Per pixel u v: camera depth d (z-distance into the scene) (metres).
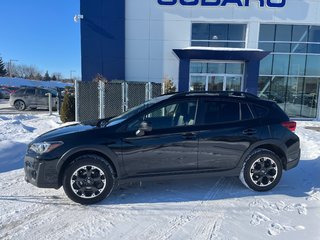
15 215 3.49
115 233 3.09
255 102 4.43
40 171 3.70
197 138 4.06
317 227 3.23
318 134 9.56
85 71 14.24
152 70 14.35
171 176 4.07
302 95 14.59
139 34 14.14
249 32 13.98
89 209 3.68
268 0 13.73
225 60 13.22
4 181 4.71
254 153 4.26
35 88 18.34
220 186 4.56
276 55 14.30
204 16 13.96
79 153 3.84
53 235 3.04
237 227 3.23
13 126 9.74
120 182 3.96
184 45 14.24
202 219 3.43
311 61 14.38
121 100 11.05
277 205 3.84
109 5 13.91
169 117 4.11
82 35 14.03
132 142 3.89
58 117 13.35
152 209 3.70
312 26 14.16
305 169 5.54
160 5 13.96
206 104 4.24
